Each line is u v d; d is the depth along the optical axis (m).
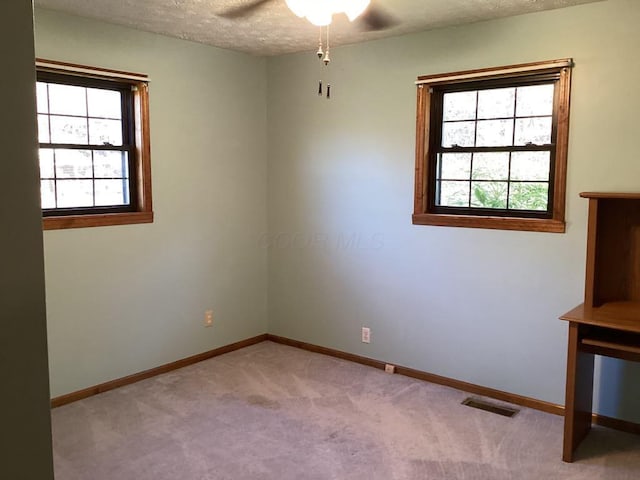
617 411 3.16
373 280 4.18
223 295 4.52
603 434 3.11
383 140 4.01
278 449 2.92
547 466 2.75
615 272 3.11
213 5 3.15
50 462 0.76
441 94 3.77
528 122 3.42
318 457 2.83
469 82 3.59
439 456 2.85
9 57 0.67
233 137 4.48
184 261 4.20
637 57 2.96
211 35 3.88
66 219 3.45
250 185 4.67
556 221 3.28
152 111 3.88
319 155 4.41
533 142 3.41
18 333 0.71
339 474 2.67
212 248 4.40
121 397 3.63
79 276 3.56
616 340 2.76
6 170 0.68
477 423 3.24
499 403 3.55
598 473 2.69
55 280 3.43
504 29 3.38
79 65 3.42
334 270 4.41
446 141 3.79
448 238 3.75
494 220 3.52
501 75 3.41
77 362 3.59
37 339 0.73
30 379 0.73
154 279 4.00
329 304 4.47
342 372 4.12
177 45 3.99
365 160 4.13
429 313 3.90
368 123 4.08
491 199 3.63
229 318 4.59
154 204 3.96
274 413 3.38
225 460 2.80
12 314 0.70
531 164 3.44
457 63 3.60
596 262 3.04
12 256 0.69
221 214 4.45
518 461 2.80
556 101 3.27
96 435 3.08
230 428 3.17
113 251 3.73
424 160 3.82
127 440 3.02
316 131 4.41
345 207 4.29
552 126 3.32
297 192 4.59
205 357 4.41
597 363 3.19
